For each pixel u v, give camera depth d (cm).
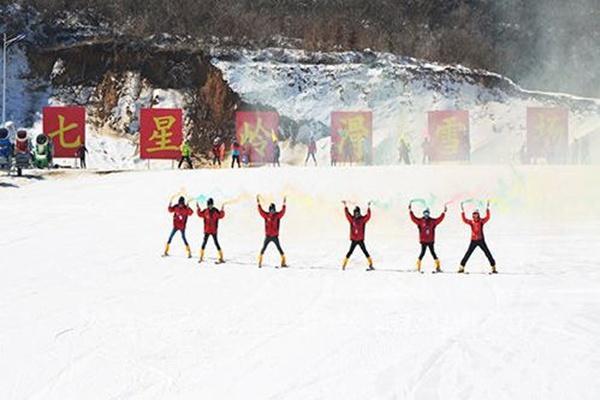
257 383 1146
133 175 4044
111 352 1303
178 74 6350
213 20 7162
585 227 3030
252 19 7344
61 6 6975
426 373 1184
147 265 2189
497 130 6469
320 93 6412
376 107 6400
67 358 1265
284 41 7106
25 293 1762
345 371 1202
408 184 3575
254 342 1373
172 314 1584
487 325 1498
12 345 1334
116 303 1681
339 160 5128
